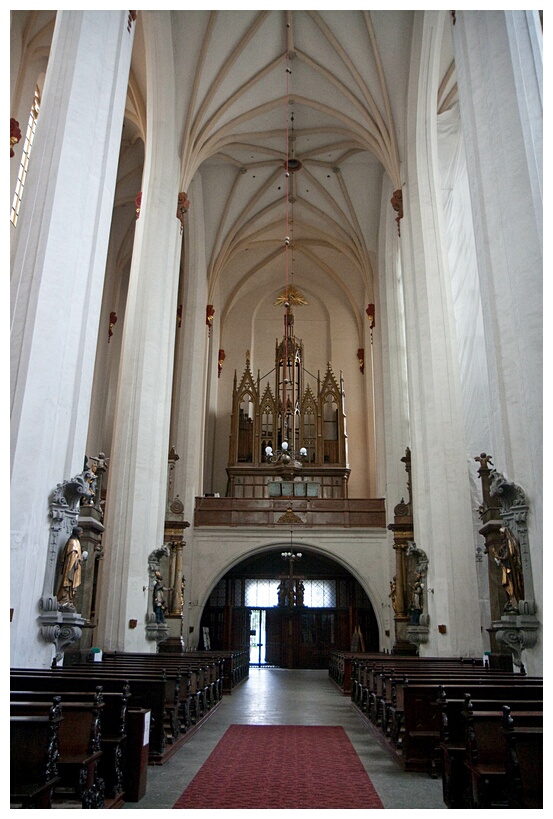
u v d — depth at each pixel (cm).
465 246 1695
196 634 2044
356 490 2669
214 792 542
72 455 819
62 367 819
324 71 1852
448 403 1452
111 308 2444
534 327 802
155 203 1642
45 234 828
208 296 2481
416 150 1658
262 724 944
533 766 395
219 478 2683
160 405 1530
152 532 1441
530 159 829
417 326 1570
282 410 2544
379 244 2352
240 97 1898
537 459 777
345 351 2866
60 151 867
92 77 934
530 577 778
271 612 2445
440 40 1563
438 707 643
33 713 446
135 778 516
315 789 559
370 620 2430
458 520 1368
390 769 645
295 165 2302
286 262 2789
